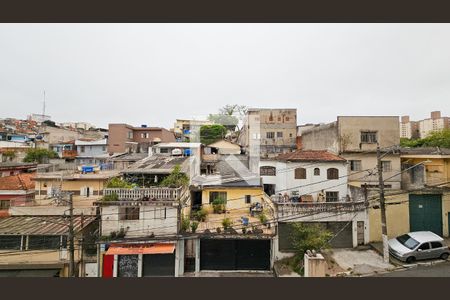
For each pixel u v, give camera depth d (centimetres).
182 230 1791
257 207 2048
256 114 3772
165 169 2084
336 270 1553
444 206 1964
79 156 4478
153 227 1738
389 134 2622
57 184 2253
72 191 2228
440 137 3653
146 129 4941
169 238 1689
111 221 1739
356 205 1892
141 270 1705
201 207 2086
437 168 2386
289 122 3972
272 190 2461
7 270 1571
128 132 4772
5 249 1602
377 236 1898
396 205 1941
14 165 3019
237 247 1834
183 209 1916
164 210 1747
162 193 1761
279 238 1847
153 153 3416
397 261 1642
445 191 1955
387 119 2633
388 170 2508
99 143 4591
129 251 1633
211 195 2116
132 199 1756
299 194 2352
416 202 1967
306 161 2375
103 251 1686
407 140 4256
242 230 1775
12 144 4744
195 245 1822
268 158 2530
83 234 1709
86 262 1688
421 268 1548
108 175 2341
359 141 2627
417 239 1667
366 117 2648
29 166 3192
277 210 1862
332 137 2795
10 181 2417
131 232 1736
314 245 1655
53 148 4659
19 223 1772
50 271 1577
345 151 2566
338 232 1880
